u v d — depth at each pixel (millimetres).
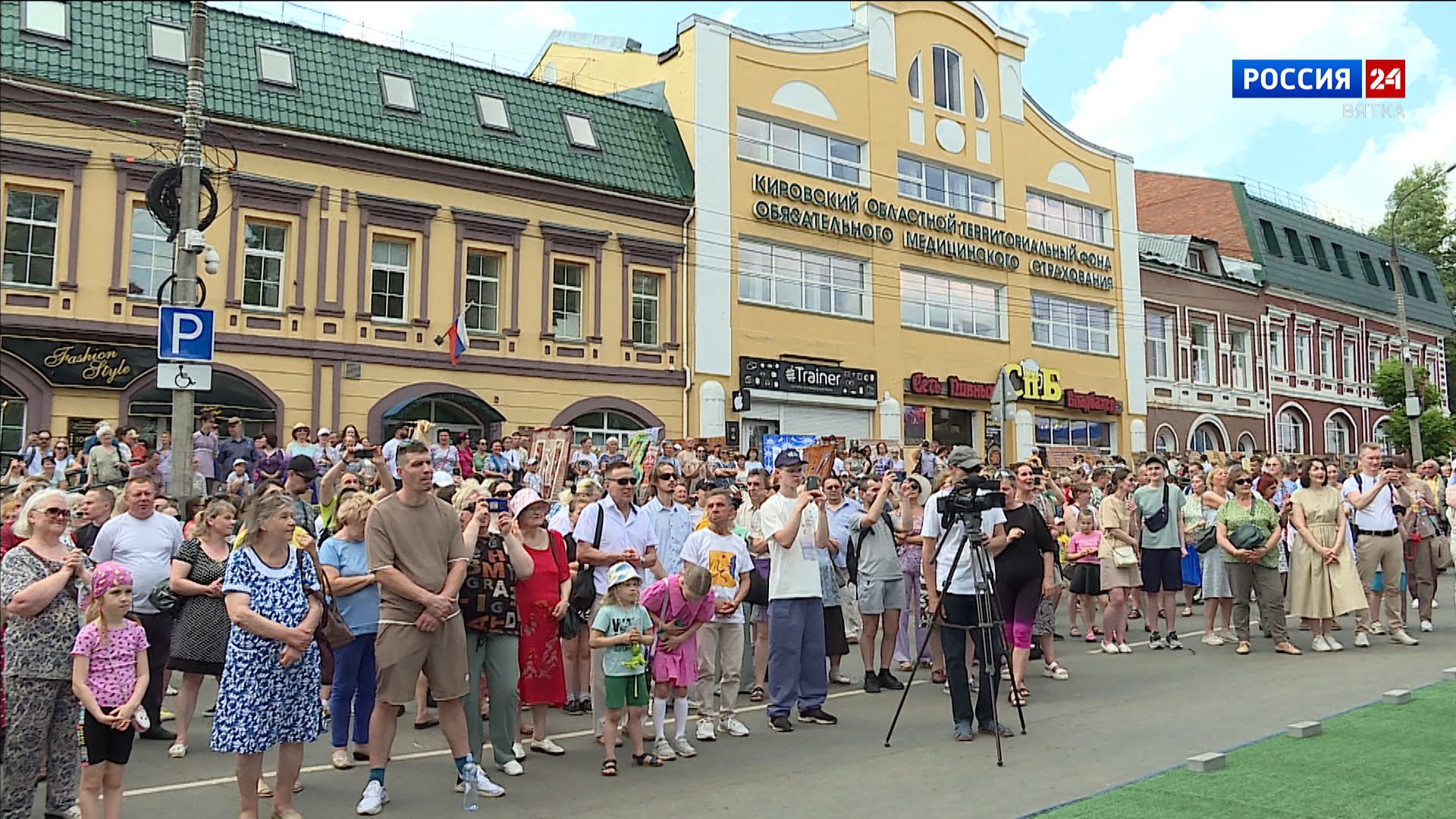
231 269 18391
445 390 20438
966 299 30719
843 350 27125
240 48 19219
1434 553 13977
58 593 6410
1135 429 34531
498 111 22250
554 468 17969
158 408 17672
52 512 6434
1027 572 9609
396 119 20469
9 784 6230
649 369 23531
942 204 30391
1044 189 33281
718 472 18094
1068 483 17359
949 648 8633
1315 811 6047
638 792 7141
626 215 23469
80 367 16969
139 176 17688
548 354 22031
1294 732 7887
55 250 17078
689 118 24922
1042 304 32812
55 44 17203
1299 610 12297
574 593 9086
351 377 19516
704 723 8680
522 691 8094
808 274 26906
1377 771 6871
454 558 7020
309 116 19328
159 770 7684
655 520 10391
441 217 20781
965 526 8547
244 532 6316
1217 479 13180
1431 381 46906
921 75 30172
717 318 24734
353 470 14391
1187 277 37344
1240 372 39156
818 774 7500
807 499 8945
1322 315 43094
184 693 8094
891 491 11922
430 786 7332
